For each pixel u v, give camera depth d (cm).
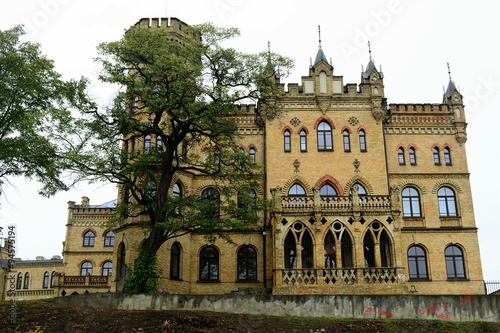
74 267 5316
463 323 2517
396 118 3931
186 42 2950
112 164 2788
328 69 3947
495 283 3609
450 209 3778
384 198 3319
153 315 2392
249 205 3008
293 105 3875
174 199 2912
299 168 3744
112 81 2702
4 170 2952
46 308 2431
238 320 2430
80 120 2725
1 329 2172
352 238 3241
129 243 3425
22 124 2914
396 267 3161
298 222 3291
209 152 3031
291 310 2581
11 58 2856
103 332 2211
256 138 3897
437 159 3875
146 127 2864
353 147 3791
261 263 3638
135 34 2803
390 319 2550
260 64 2847
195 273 3619
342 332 2375
